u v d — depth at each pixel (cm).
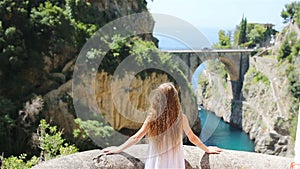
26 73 1313
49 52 1342
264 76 2109
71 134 1105
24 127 1127
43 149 459
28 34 1348
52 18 1358
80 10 1391
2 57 1287
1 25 1306
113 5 1336
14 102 1248
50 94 1238
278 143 1775
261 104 2012
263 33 2481
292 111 1848
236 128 1838
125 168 239
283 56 2109
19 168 461
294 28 2161
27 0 1388
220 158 253
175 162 226
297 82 1905
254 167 248
